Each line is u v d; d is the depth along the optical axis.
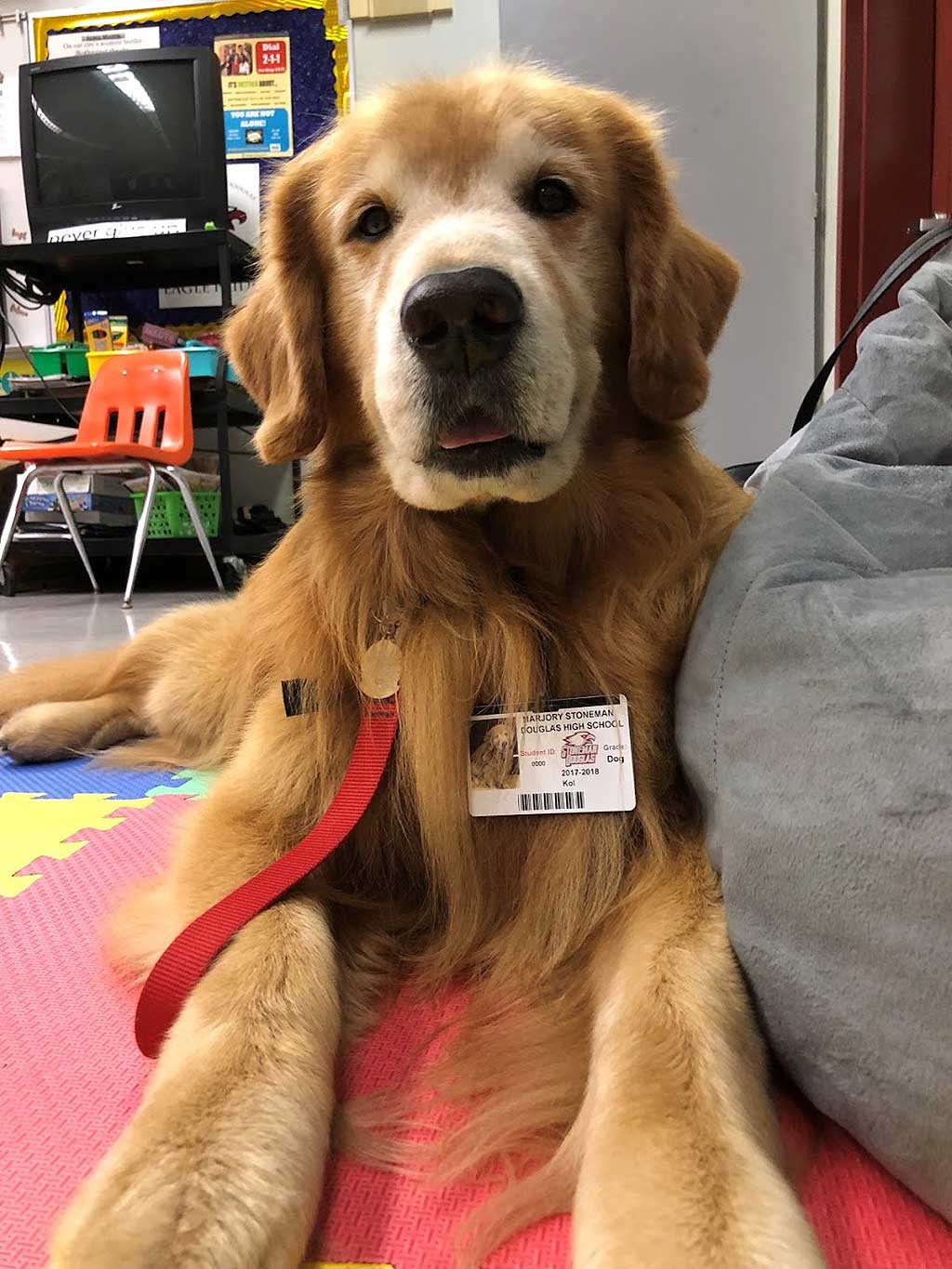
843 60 3.43
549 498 1.22
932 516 1.04
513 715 1.14
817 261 3.85
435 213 1.21
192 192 4.92
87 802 1.82
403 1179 0.80
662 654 1.18
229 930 0.98
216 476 5.15
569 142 1.26
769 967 0.83
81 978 1.14
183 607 2.43
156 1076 0.81
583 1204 0.68
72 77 4.88
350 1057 0.97
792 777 0.83
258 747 1.26
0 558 4.72
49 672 2.36
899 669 0.78
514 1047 0.94
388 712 1.19
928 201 3.47
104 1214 0.64
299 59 5.30
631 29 3.79
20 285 5.35
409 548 1.23
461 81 1.32
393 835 1.21
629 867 1.09
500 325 1.05
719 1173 0.67
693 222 3.87
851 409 1.23
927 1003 0.69
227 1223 0.65
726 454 4.00
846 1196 0.75
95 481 5.08
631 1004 0.85
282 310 1.39
